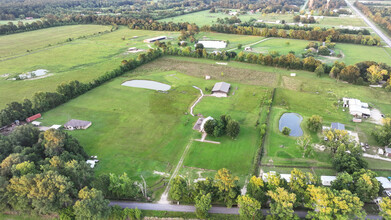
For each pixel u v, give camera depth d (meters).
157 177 88.19
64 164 81.19
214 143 106.25
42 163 83.88
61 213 70.12
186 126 118.12
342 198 67.12
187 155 99.19
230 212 75.19
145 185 81.50
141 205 77.44
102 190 77.31
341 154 88.69
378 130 106.56
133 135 111.69
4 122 115.25
